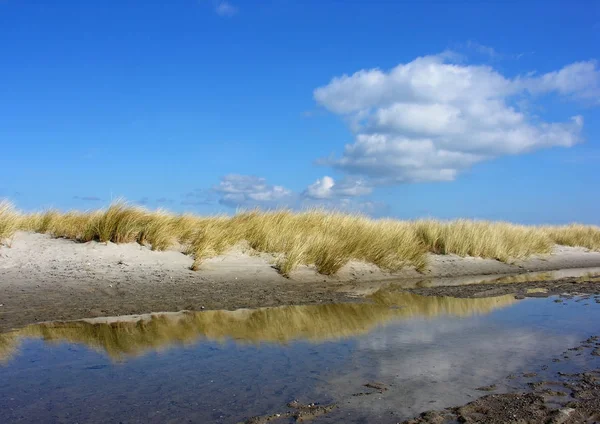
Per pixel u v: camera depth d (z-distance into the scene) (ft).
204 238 40.16
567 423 12.76
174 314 25.95
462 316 26.17
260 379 15.97
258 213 49.49
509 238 58.59
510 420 12.87
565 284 38.63
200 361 17.89
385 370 16.93
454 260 49.57
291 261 38.73
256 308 27.86
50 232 39.40
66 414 13.25
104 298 28.37
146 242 39.01
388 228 50.47
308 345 20.17
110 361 17.85
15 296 27.43
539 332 22.48
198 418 13.00
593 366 17.52
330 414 13.29
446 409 13.64
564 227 84.02
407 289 35.65
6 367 17.10
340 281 38.63
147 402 14.06
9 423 12.69
